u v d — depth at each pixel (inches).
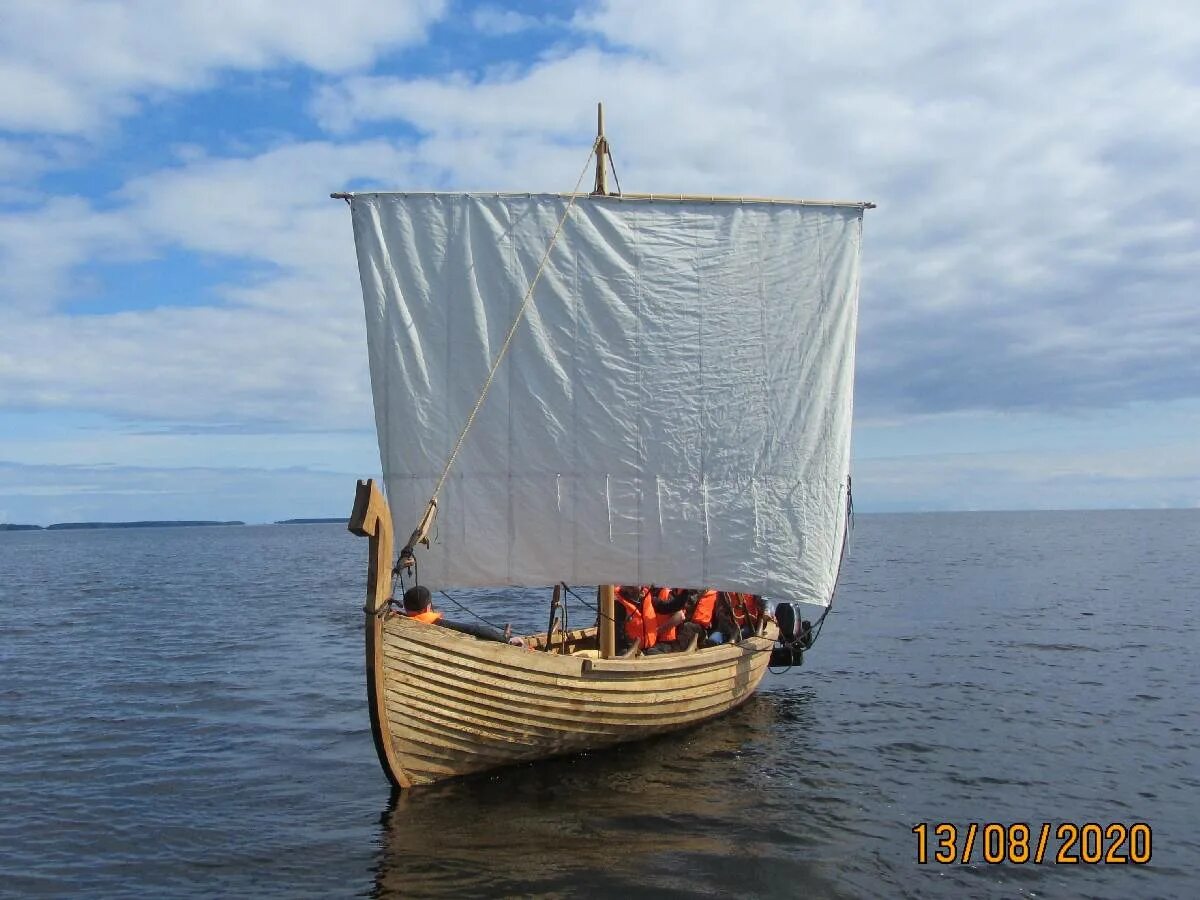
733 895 301.4
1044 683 652.1
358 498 351.3
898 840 352.2
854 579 1632.6
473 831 353.7
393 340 465.7
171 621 1098.7
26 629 1031.6
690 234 479.8
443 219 468.1
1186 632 896.3
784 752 467.8
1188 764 451.8
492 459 464.8
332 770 445.1
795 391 485.1
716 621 542.6
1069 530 5177.2
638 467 470.9
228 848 344.5
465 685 382.3
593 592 1401.3
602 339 470.9
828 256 490.3
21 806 397.4
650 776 422.9
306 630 994.7
